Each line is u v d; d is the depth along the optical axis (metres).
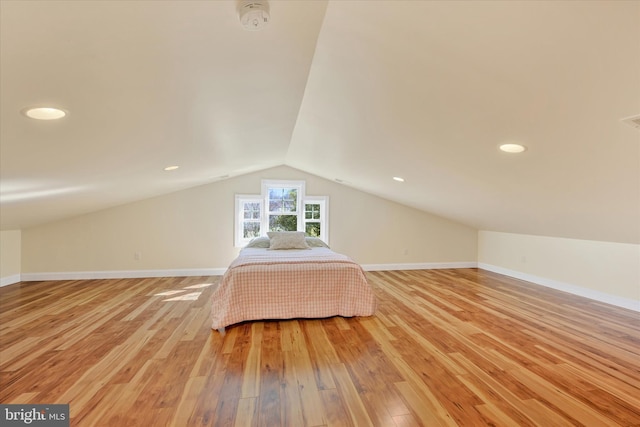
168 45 1.16
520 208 3.57
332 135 3.14
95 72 1.19
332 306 3.32
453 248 6.27
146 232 5.18
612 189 2.23
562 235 4.21
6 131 1.49
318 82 2.08
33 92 1.22
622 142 1.61
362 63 1.67
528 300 3.99
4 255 4.52
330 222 5.84
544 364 2.30
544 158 2.10
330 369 2.22
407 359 2.37
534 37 1.11
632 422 1.67
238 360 2.35
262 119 2.59
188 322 3.16
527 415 1.72
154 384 2.02
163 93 1.55
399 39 1.36
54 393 1.91
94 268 5.01
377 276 5.47
